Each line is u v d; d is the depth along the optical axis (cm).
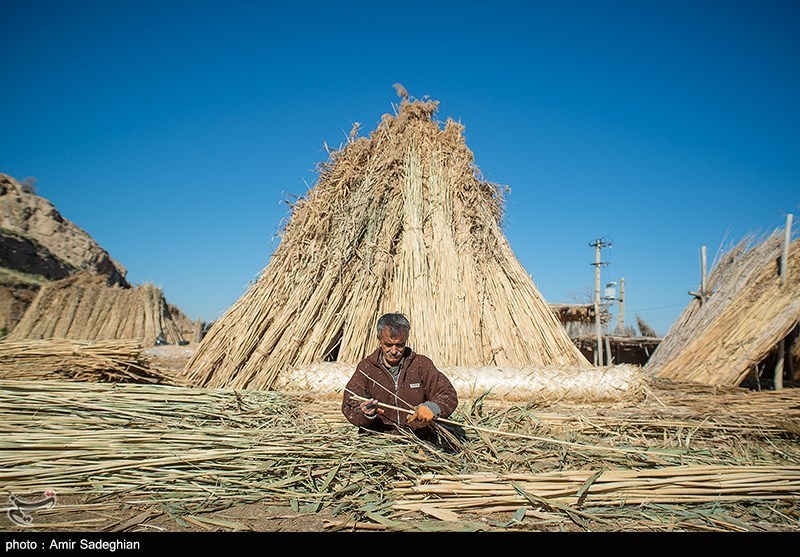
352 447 334
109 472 302
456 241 771
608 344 1756
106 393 434
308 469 307
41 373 532
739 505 286
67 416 390
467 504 277
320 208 756
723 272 943
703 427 427
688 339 880
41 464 306
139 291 2198
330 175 802
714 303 880
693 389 654
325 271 701
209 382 654
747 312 773
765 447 399
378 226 768
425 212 802
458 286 716
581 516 269
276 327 661
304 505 280
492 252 780
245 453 321
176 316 3064
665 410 505
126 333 1955
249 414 431
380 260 734
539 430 413
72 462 308
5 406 394
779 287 767
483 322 705
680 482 290
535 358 691
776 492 288
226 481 299
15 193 3238
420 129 902
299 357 640
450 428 385
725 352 737
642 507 280
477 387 568
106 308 2061
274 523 262
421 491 287
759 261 836
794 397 550
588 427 423
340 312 689
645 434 421
